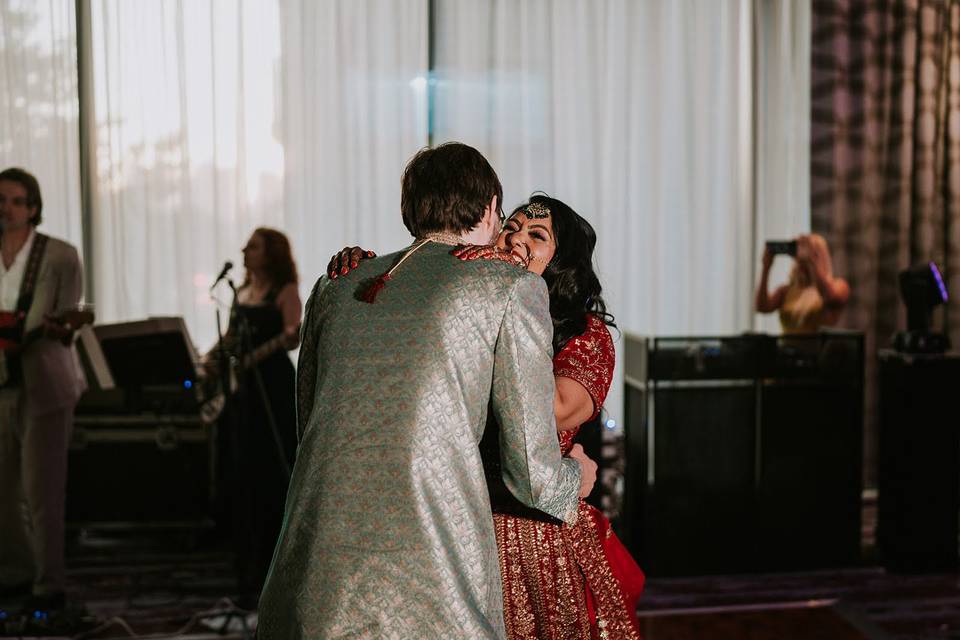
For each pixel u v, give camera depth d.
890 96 5.27
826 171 5.22
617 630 2.01
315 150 4.97
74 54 4.76
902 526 4.21
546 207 2.16
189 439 4.47
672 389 4.14
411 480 1.60
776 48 5.33
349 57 4.99
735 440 4.19
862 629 3.57
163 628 3.62
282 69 4.93
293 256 4.84
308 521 1.63
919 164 5.28
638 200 5.29
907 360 4.16
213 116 4.88
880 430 4.33
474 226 1.80
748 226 5.36
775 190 5.38
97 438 4.45
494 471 1.94
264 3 4.91
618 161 5.23
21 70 4.72
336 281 1.78
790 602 3.85
